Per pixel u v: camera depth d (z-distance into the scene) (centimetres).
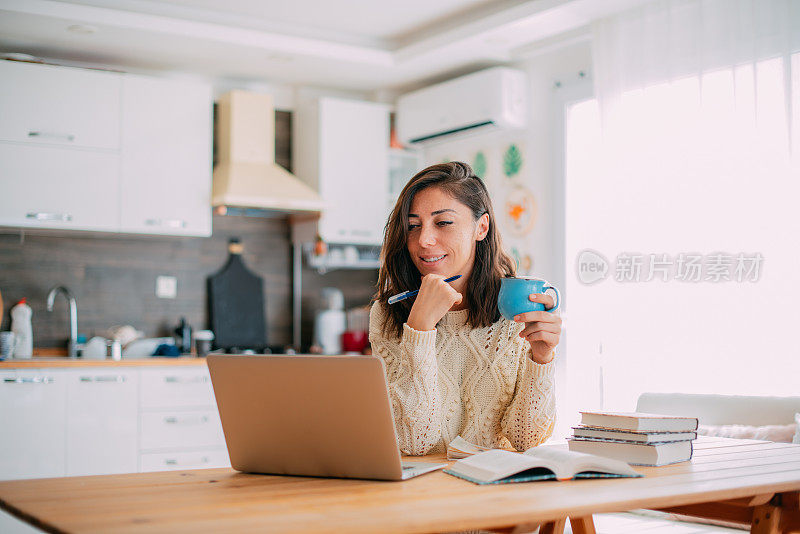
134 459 417
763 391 342
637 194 392
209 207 472
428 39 461
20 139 426
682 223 374
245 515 102
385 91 543
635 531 288
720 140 361
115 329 475
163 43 441
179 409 431
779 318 338
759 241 346
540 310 159
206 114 474
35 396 395
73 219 437
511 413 170
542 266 459
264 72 499
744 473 139
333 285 552
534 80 467
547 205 457
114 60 470
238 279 517
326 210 498
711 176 364
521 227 472
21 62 428
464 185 175
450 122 487
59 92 436
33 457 393
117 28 417
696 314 368
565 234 445
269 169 493
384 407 127
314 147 513
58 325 463
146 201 455
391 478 130
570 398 427
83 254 474
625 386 394
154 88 460
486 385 175
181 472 146
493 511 104
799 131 335
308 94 534
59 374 401
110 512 105
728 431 294
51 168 432
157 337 492
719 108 362
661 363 380
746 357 349
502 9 425
